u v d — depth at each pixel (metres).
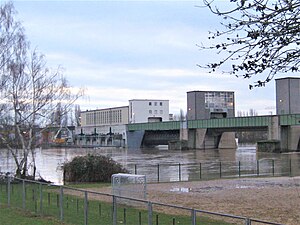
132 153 91.19
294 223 16.59
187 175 41.81
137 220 15.82
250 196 24.28
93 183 32.56
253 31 10.84
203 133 109.12
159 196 24.39
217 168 49.66
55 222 15.52
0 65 52.62
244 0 10.48
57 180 36.91
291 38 10.73
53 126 40.78
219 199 23.12
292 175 39.38
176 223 15.19
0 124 38.56
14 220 16.25
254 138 180.00
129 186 20.61
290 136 84.50
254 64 11.30
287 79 88.25
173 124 112.06
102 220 15.69
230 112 129.88
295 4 10.26
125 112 159.62
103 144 142.00
